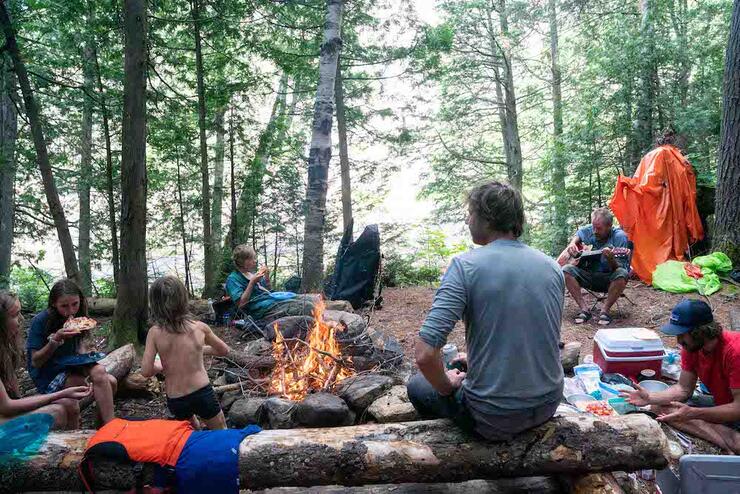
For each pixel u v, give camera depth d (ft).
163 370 10.08
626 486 8.84
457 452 7.47
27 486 7.79
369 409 11.34
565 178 40.70
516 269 6.78
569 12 48.70
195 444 7.56
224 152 35.53
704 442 10.50
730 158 22.93
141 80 16.35
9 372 9.93
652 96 33.81
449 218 52.49
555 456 7.36
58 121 37.42
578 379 12.37
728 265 22.08
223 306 19.79
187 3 29.12
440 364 6.74
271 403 11.58
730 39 22.81
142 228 16.62
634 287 22.79
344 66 37.06
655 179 23.12
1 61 23.53
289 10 33.73
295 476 7.50
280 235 34.68
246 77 31.50
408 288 26.81
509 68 50.16
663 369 13.16
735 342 9.46
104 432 7.72
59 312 11.16
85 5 25.67
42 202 41.04
